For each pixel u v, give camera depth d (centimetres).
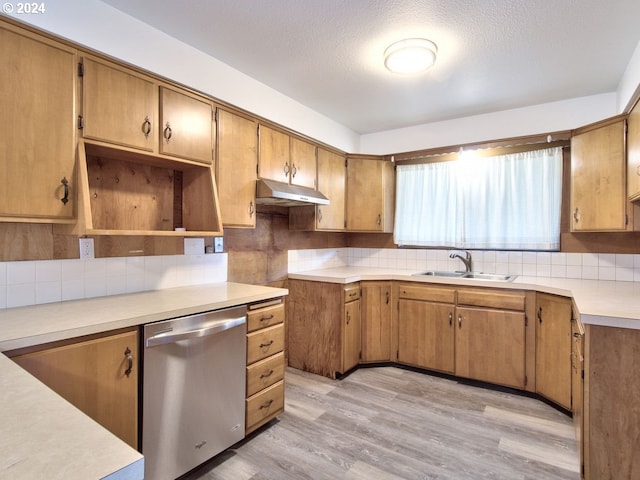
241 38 215
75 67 169
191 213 238
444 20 196
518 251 328
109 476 56
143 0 179
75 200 168
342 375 316
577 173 276
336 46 224
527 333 276
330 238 399
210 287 245
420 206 377
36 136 156
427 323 319
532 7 183
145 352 161
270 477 182
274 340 233
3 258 170
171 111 208
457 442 213
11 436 66
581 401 177
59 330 136
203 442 187
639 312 168
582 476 173
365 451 204
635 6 182
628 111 240
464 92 291
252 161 261
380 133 400
